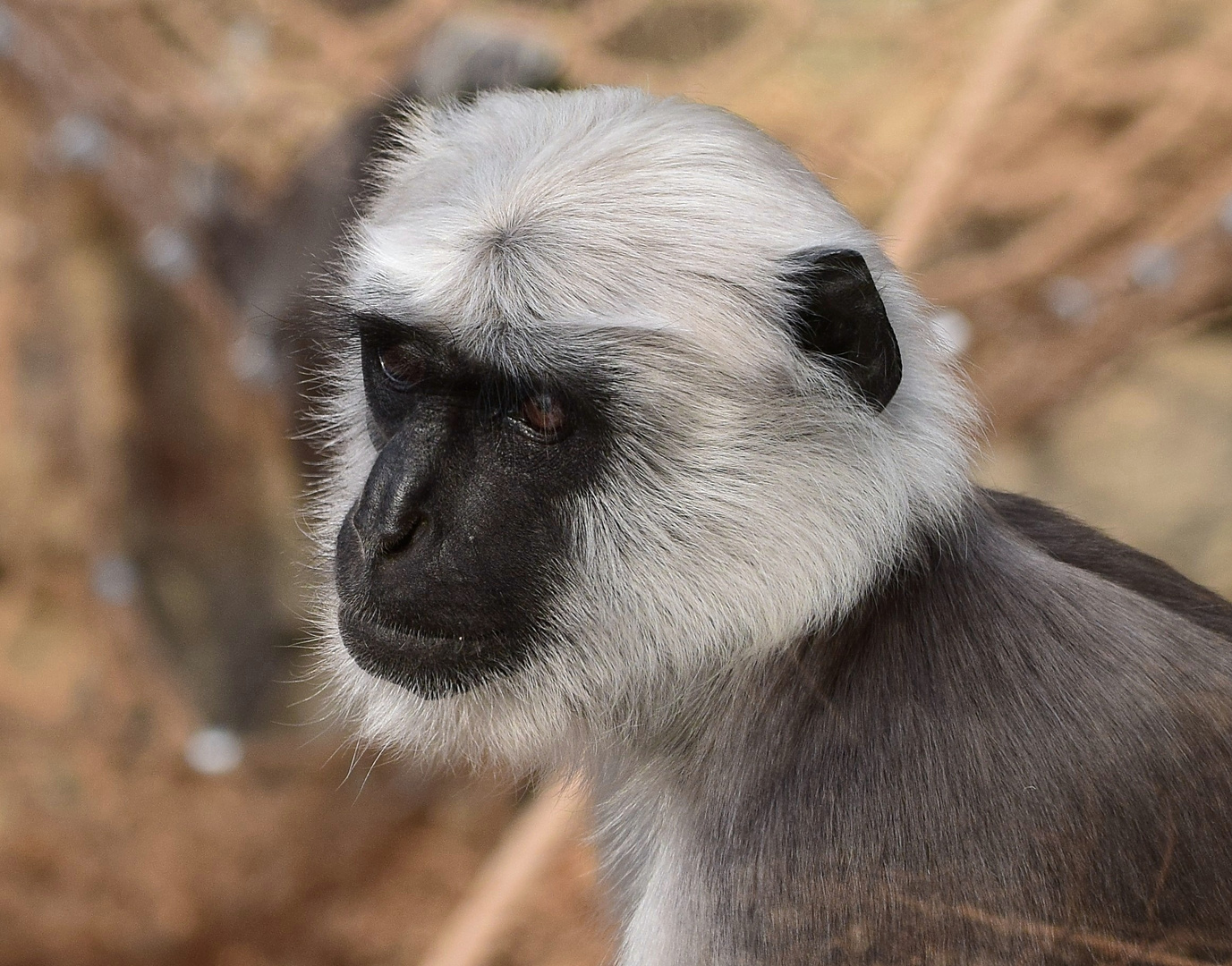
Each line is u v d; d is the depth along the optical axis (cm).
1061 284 1614
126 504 2039
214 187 1802
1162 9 1828
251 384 1780
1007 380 1636
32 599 1977
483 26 1736
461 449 740
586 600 741
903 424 732
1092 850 675
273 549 2028
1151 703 704
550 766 842
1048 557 793
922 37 1817
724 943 726
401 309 727
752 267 708
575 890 1455
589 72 1775
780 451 714
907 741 704
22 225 2094
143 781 1702
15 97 1897
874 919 686
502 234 720
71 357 2105
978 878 676
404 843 1695
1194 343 2141
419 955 1603
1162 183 1631
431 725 762
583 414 724
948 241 1734
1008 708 704
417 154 851
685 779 791
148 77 1845
